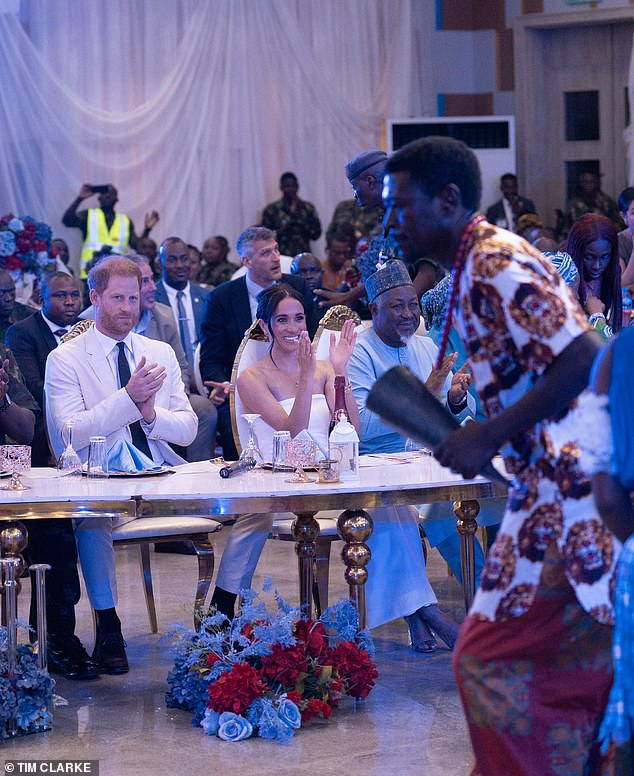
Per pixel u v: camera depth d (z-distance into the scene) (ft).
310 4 45.91
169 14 43.78
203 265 41.70
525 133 50.14
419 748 13.61
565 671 9.53
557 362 9.02
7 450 15.33
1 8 41.32
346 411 16.97
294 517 17.75
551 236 38.78
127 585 22.33
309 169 46.26
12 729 14.19
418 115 48.08
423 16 48.70
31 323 23.18
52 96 41.98
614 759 9.46
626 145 48.52
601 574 9.09
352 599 15.49
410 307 18.21
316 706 14.48
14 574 14.42
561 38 50.29
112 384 17.66
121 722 14.71
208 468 16.70
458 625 17.53
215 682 14.52
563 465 9.23
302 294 25.70
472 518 16.93
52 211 42.09
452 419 9.48
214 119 44.70
